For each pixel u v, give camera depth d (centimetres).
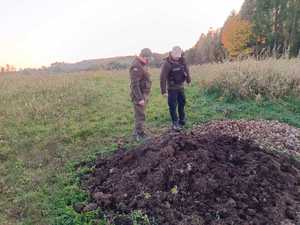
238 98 1014
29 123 912
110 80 1528
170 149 563
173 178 516
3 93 1200
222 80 1088
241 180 504
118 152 696
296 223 452
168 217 462
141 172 552
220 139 609
